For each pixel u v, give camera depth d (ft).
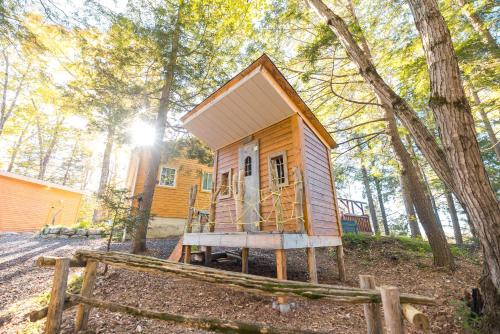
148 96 28.48
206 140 25.03
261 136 21.15
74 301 9.39
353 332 10.72
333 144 23.95
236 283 7.02
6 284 16.43
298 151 17.44
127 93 26.25
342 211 53.06
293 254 27.68
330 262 24.52
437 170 11.22
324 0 28.78
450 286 16.56
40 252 25.05
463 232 81.00
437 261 20.81
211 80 29.37
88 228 37.11
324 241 17.39
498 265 9.21
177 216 43.42
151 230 39.93
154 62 27.84
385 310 5.32
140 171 41.37
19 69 47.14
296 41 28.43
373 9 26.99
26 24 21.50
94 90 26.11
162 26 26.00
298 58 23.71
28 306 13.01
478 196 9.32
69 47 25.25
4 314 12.32
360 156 34.35
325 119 31.83
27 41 22.48
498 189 47.09
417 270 20.63
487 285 9.91
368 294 5.88
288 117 19.02
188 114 22.49
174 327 10.74
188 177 46.75
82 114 27.96
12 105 57.67
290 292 6.39
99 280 15.75
